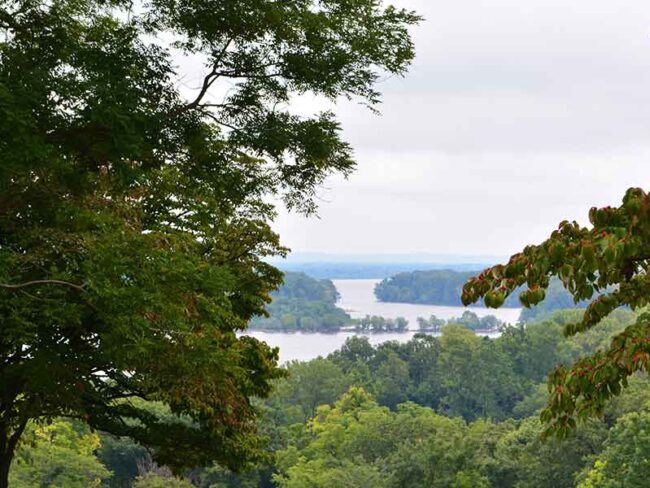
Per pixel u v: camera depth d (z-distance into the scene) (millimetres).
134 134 10867
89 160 12172
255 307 18797
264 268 18859
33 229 11875
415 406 77625
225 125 13625
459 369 121312
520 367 128625
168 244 13430
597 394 4902
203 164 13961
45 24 11836
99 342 13078
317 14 12719
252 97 13359
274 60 13148
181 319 11867
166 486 51500
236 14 12359
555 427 5316
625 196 4508
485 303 4828
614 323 137500
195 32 12742
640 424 43156
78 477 42250
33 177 11977
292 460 68188
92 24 13344
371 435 68750
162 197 16625
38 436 39500
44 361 12391
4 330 11164
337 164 14375
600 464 44094
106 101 10375
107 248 10914
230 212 17656
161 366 12930
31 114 10102
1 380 13453
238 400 17031
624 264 4852
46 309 11219
